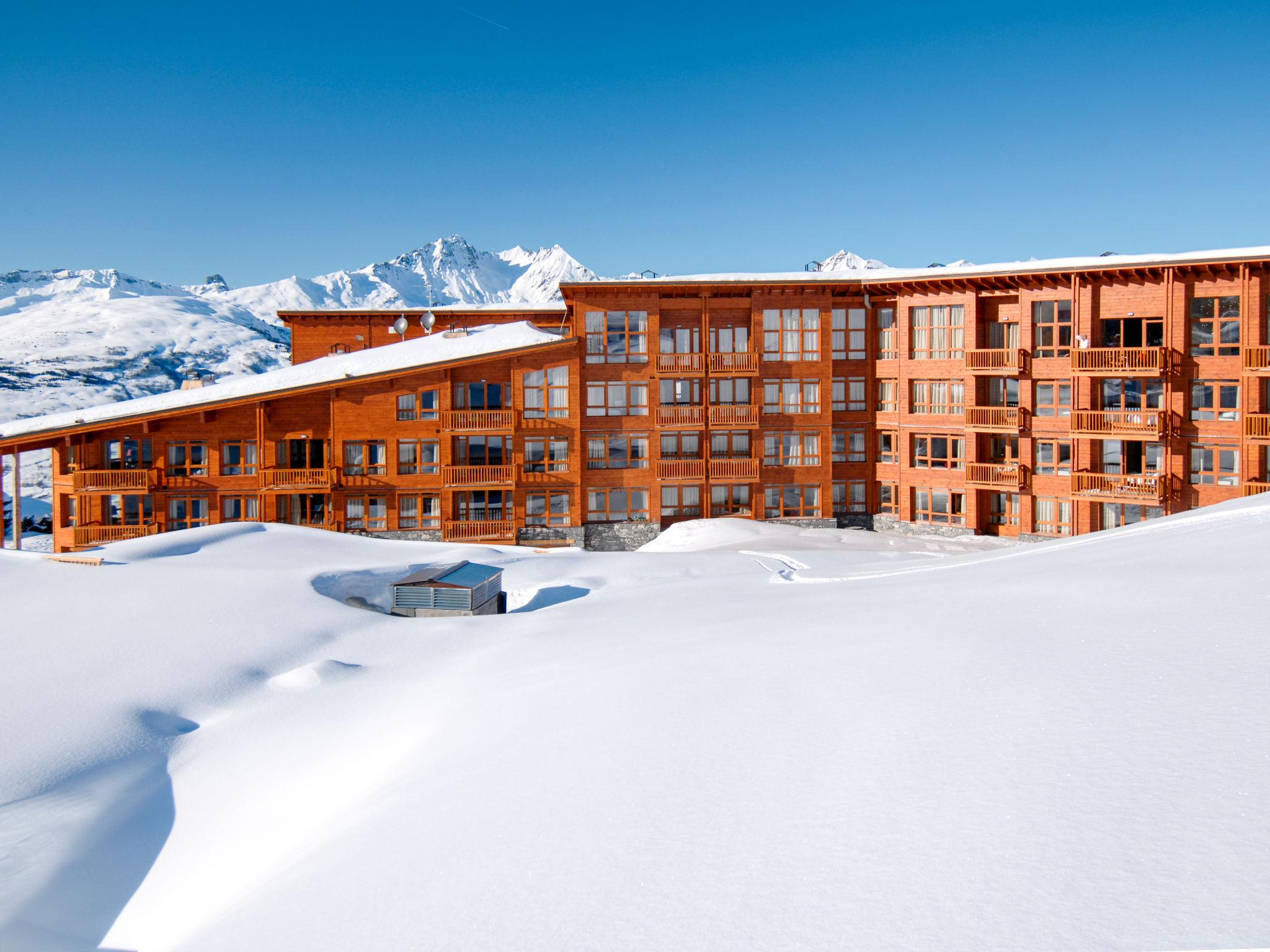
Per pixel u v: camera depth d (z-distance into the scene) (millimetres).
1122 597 9328
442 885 5281
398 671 14859
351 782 9438
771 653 9828
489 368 40781
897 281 41062
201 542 25703
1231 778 4258
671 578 25469
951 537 40438
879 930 3598
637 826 5398
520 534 40688
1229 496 33812
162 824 9320
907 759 5527
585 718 8500
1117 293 36062
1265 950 2863
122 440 39000
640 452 42094
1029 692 6355
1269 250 34125
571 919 4367
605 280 41125
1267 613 7242
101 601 18312
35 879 7715
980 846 4145
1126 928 3209
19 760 10586
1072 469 36625
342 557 25875
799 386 42656
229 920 5930
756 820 5094
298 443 40094
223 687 14070
